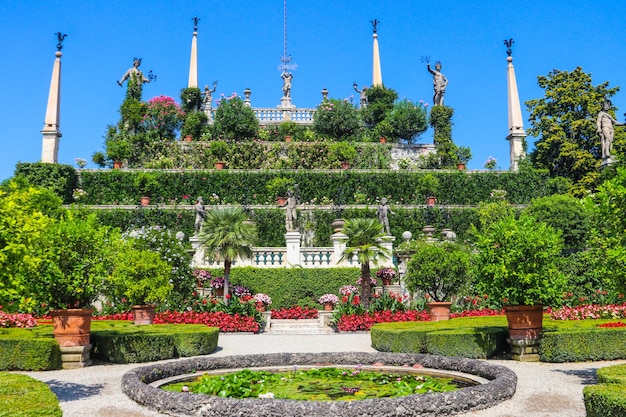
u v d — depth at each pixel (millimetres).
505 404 7301
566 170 36406
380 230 19172
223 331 17547
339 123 39906
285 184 31812
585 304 18547
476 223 30125
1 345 10422
